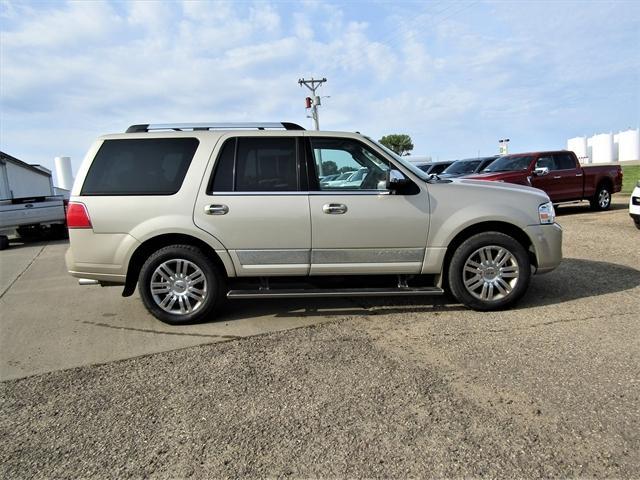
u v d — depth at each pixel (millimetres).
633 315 4477
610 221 10773
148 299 4684
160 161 4625
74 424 2949
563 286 5559
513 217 4656
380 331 4348
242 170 4621
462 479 2295
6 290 6945
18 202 13312
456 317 4652
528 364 3514
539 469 2348
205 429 2826
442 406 2969
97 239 4574
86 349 4230
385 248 4656
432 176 5102
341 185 4676
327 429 2766
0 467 2537
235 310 5176
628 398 2975
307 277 4809
